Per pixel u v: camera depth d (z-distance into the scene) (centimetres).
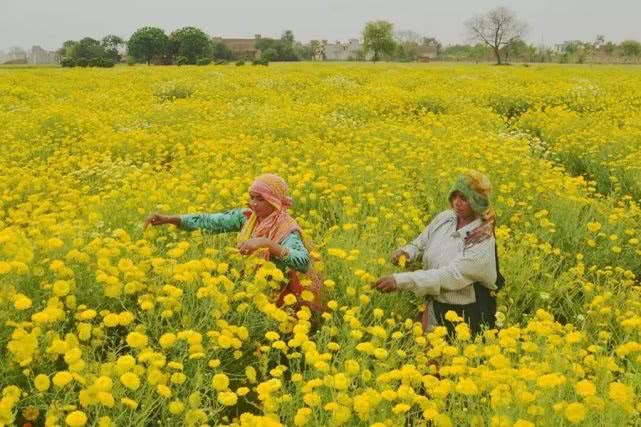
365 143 943
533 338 386
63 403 281
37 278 376
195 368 330
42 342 319
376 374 321
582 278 511
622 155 952
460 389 285
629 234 602
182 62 5975
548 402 288
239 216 458
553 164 1016
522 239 552
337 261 467
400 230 577
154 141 940
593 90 1872
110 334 381
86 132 1082
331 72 3194
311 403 275
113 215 535
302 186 620
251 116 1191
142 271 388
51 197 651
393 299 439
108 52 10662
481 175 411
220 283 400
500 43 8662
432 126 1181
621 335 417
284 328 359
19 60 10988
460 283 402
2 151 899
